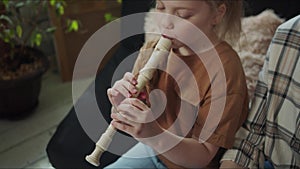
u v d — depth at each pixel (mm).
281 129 882
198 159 863
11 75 1642
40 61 1731
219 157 925
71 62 1962
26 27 1819
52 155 1236
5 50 1678
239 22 840
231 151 889
